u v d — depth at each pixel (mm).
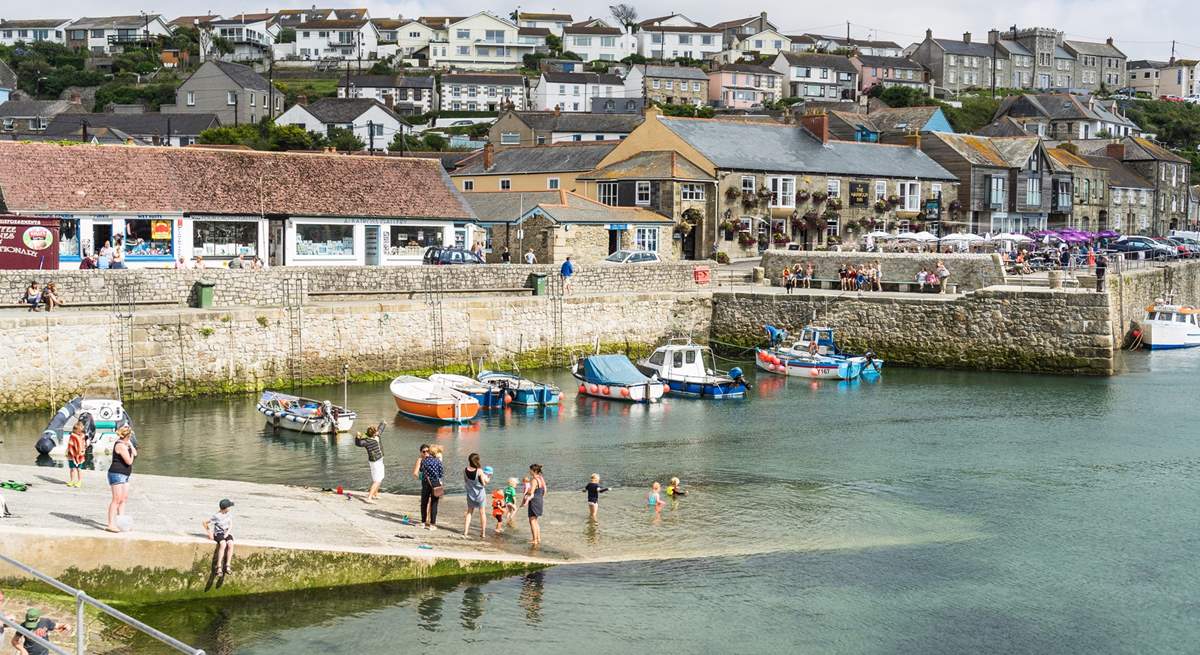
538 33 186750
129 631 22156
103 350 42906
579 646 22922
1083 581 26750
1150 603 25562
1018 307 55719
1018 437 41156
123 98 144750
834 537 29469
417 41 192125
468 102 158375
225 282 47719
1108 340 54156
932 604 25328
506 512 29375
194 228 53656
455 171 93000
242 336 46500
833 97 167750
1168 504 32625
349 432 40656
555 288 56844
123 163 53875
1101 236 87375
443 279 53719
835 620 24422
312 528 26500
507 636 23281
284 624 23375
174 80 155000
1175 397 49219
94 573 22719
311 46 187000
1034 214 99688
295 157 59062
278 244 56062
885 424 43562
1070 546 29062
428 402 42812
